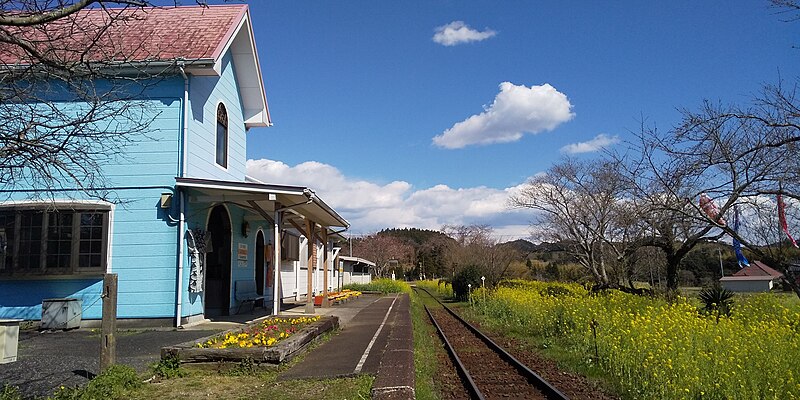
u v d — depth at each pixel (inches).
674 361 282.8
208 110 585.6
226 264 636.7
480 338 592.4
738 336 316.2
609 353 363.3
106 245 512.1
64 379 294.4
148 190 519.5
